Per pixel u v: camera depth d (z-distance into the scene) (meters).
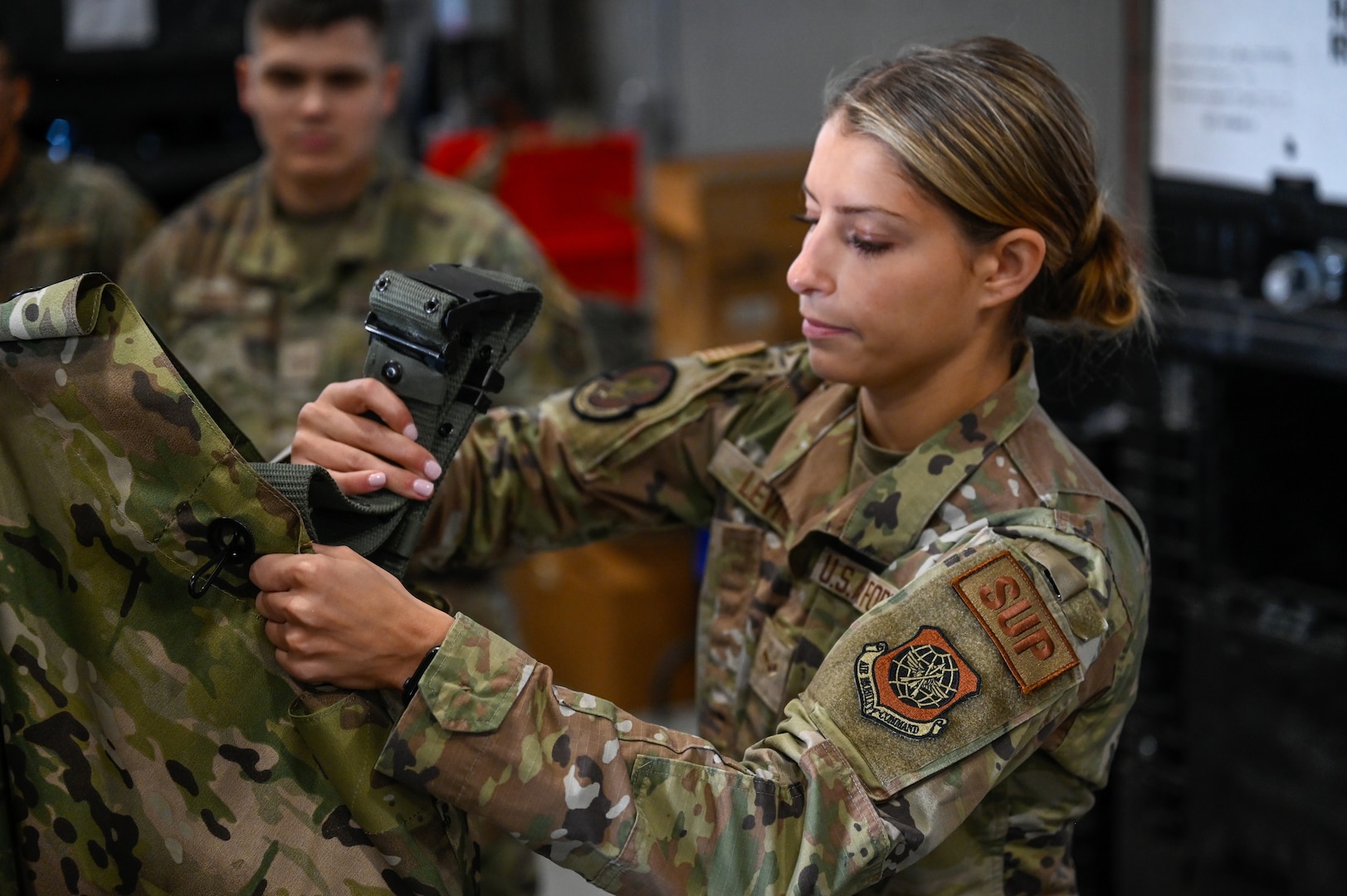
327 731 0.99
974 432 1.17
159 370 0.97
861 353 1.12
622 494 1.31
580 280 3.80
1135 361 1.96
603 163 3.80
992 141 1.07
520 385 2.22
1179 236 1.95
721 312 3.24
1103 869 2.18
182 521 0.98
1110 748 1.17
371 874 1.02
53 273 2.61
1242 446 1.93
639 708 3.26
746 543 1.28
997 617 1.04
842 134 1.11
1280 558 1.98
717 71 3.98
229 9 3.18
